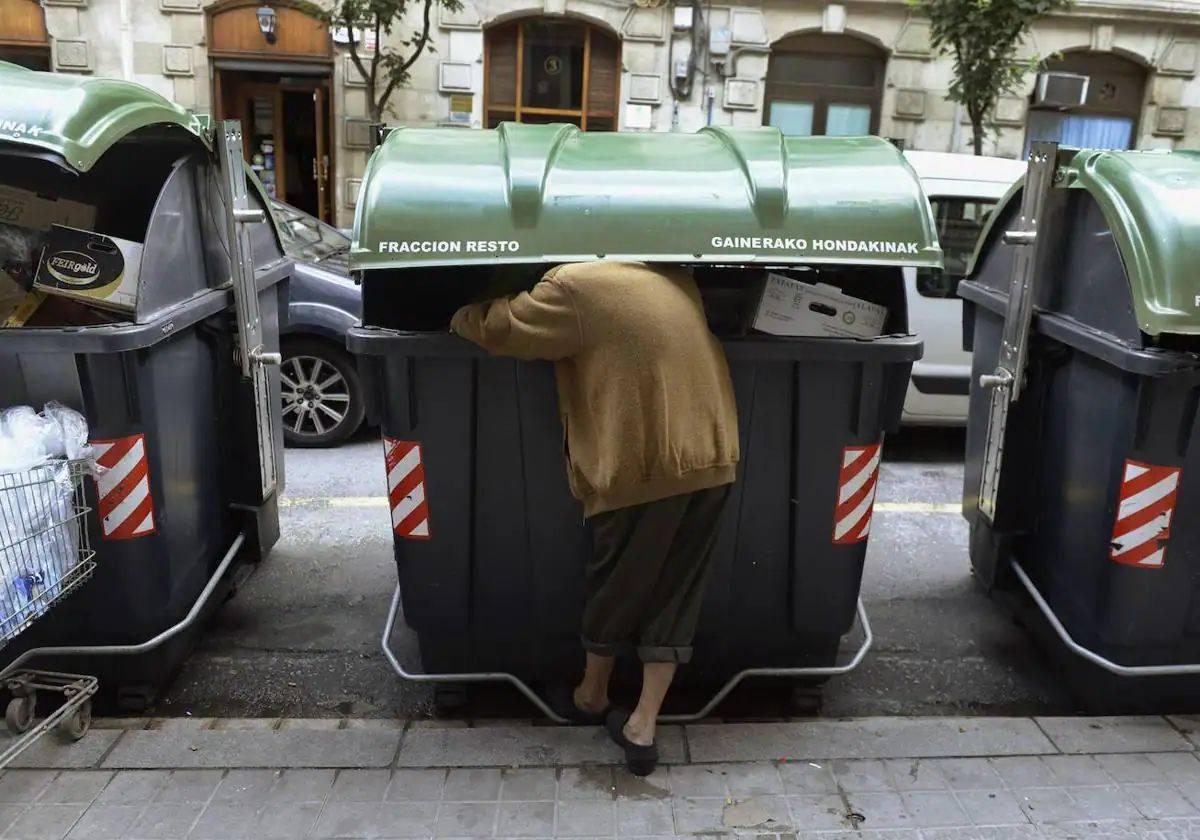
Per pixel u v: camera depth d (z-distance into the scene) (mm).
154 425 2801
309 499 5121
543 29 11938
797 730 2945
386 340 2578
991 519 3600
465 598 2879
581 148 2801
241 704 3281
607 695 3160
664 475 2438
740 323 2875
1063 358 3197
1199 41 12234
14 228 3098
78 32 11242
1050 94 11945
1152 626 2875
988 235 3877
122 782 2645
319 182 12164
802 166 2717
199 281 3195
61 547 2605
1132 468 2770
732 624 2980
